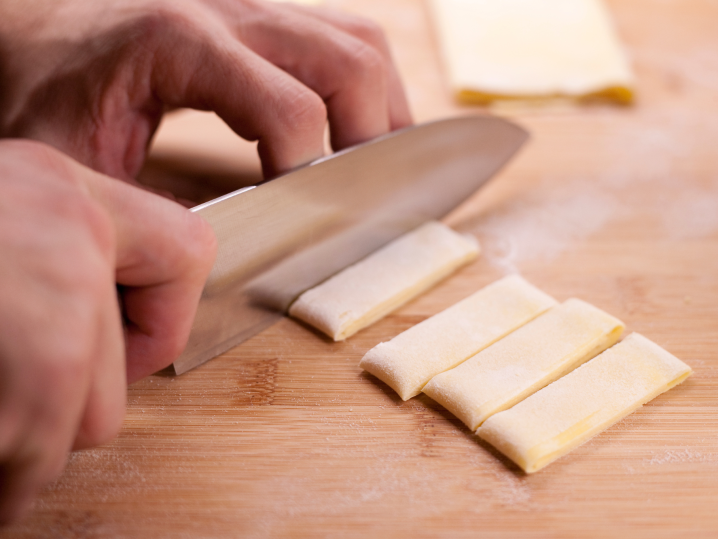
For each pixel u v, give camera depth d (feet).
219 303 1.21
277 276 1.26
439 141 1.39
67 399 0.86
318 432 1.16
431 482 1.11
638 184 1.55
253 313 1.26
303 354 1.25
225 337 1.24
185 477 1.11
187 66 1.24
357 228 1.34
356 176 1.30
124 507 1.08
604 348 1.24
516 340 1.22
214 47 1.23
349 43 1.30
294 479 1.11
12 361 0.85
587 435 1.13
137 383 1.20
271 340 1.27
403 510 1.08
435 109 1.71
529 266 1.39
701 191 1.53
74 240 0.88
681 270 1.38
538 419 1.12
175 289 1.05
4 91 1.31
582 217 1.48
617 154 1.61
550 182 1.55
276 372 1.23
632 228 1.46
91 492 1.09
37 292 0.86
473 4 1.96
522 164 1.59
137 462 1.12
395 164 1.34
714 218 1.48
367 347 1.26
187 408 1.18
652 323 1.30
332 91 1.32
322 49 1.30
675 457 1.13
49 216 0.89
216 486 1.10
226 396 1.19
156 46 1.24
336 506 1.09
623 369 1.19
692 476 1.11
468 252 1.37
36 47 1.30
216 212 1.16
